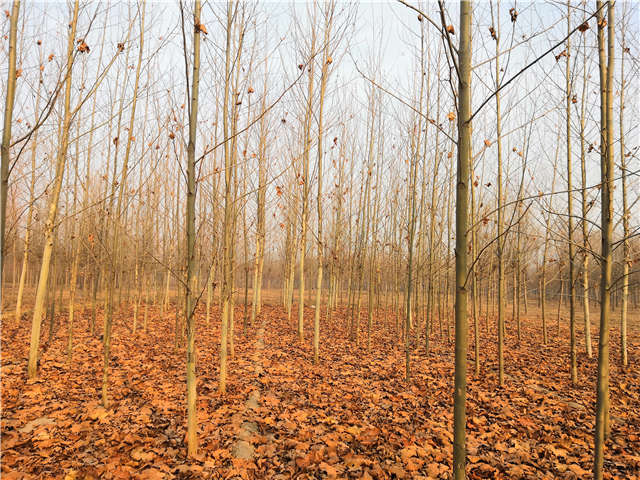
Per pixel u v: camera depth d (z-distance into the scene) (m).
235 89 5.72
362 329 12.39
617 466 3.56
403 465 3.53
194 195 3.53
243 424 4.30
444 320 13.73
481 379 6.44
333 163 9.67
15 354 6.86
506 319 15.18
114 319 12.06
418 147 6.50
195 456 3.49
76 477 3.04
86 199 6.67
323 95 7.73
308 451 3.74
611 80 3.10
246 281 10.16
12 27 2.28
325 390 5.67
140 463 3.35
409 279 6.36
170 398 5.00
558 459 3.70
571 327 6.14
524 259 11.00
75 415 4.27
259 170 7.64
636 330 12.15
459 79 2.23
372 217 9.23
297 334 11.01
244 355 7.91
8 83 2.26
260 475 3.31
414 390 5.82
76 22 4.32
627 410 4.99
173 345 8.55
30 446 3.52
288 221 12.31
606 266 2.77
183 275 7.91
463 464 2.16
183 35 3.21
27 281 18.39
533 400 5.39
